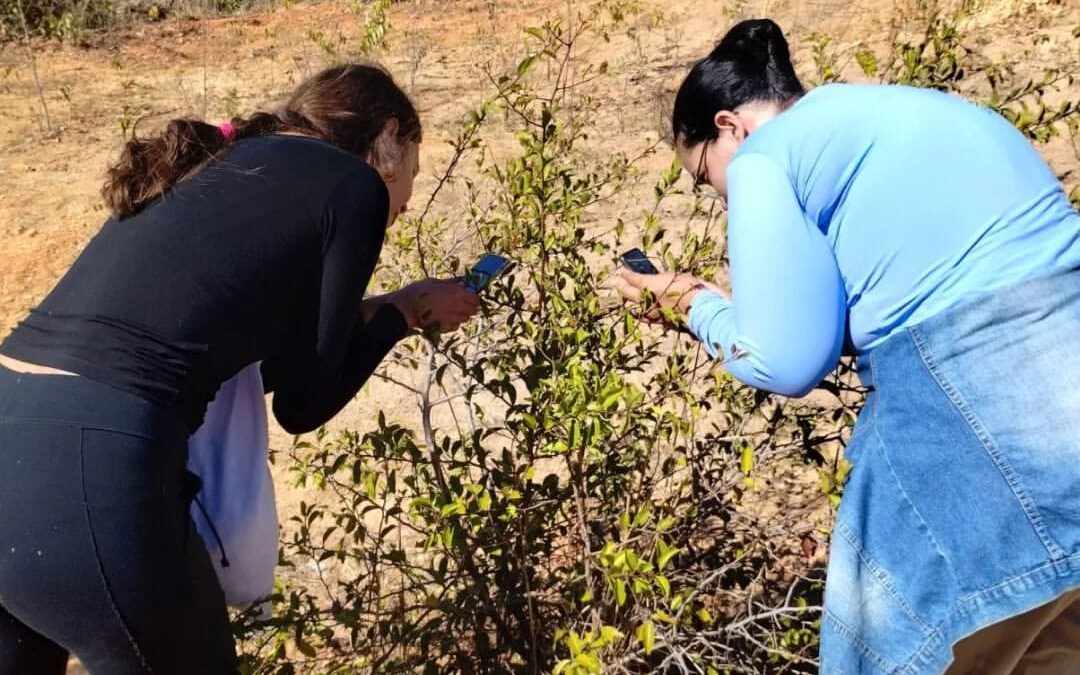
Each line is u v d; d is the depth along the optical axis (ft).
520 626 7.93
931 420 5.68
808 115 5.95
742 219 5.93
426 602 7.07
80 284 5.66
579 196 8.96
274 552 6.75
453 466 7.51
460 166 19.42
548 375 7.30
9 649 5.91
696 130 6.70
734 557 7.87
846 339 6.17
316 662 8.46
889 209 5.77
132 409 5.36
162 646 5.55
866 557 5.86
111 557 5.26
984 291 5.66
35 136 23.52
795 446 7.72
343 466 7.74
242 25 34.50
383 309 6.93
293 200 5.78
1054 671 6.88
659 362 11.76
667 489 8.78
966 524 5.56
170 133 6.01
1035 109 16.62
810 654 7.71
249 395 6.48
